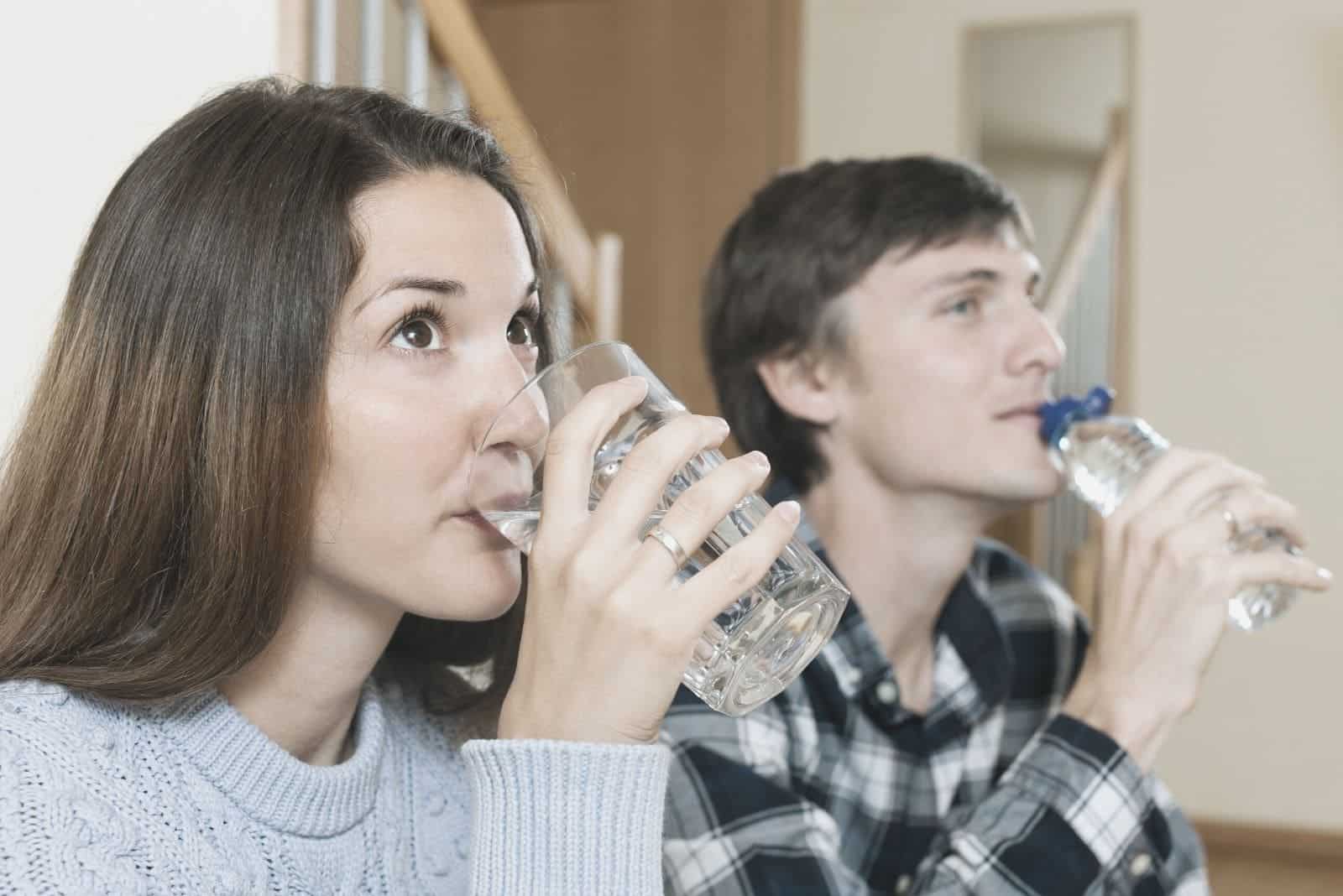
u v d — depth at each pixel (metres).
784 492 1.38
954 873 1.07
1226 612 1.11
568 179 3.76
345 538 0.72
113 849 0.68
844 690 1.25
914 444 1.28
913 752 1.28
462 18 1.78
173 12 1.37
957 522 1.31
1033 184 4.16
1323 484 3.86
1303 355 3.89
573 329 1.94
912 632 1.35
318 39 1.45
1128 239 4.03
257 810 0.77
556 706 0.70
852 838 1.25
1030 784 1.10
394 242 0.72
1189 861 1.17
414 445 0.72
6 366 1.31
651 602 0.68
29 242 1.33
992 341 1.28
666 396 0.75
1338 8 3.89
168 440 0.72
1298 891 3.46
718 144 4.21
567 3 4.29
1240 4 3.96
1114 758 1.10
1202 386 3.96
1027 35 4.16
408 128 0.76
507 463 0.71
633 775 0.69
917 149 4.21
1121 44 4.07
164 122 1.37
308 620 0.77
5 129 1.32
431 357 0.73
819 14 4.29
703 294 1.53
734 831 1.09
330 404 0.71
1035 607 1.45
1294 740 3.85
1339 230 3.87
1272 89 3.93
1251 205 3.94
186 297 0.71
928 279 1.28
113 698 0.72
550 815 0.69
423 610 0.74
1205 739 3.92
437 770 0.94
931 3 4.21
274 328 0.70
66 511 0.73
